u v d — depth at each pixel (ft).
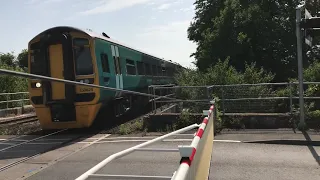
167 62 84.74
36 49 38.42
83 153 27.30
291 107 34.91
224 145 27.96
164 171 21.42
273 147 27.27
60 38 37.19
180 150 8.88
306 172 20.80
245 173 20.79
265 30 90.02
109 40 43.70
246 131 33.12
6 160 25.46
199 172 11.59
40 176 21.26
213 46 88.84
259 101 39.91
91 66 37.78
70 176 21.15
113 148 28.66
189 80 49.49
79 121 37.81
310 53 102.68
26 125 44.50
